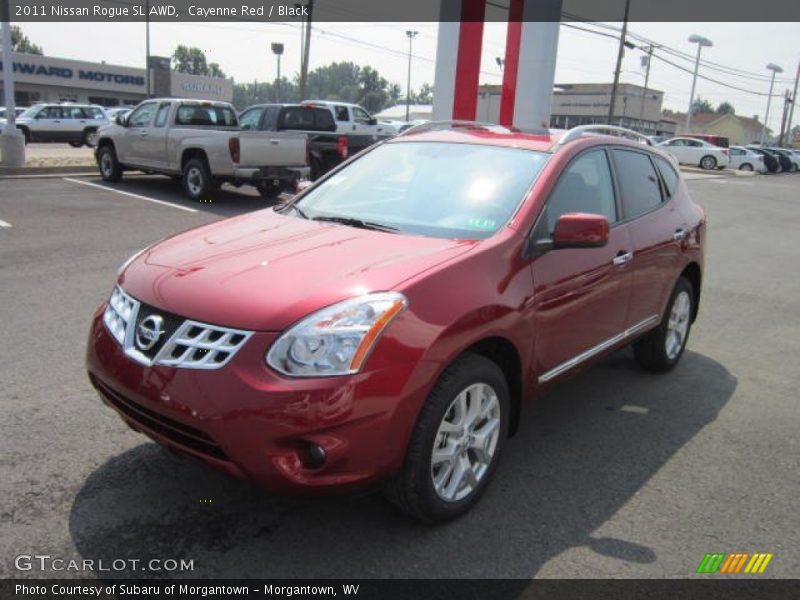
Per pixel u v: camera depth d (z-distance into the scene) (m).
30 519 3.04
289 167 13.13
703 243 5.52
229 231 3.70
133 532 3.00
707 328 6.81
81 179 15.18
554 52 11.39
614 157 4.50
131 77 64.50
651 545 3.09
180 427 2.74
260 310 2.73
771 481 3.74
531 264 3.46
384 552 2.95
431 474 2.97
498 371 3.27
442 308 2.93
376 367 2.70
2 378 4.54
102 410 4.12
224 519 3.12
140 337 2.93
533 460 3.85
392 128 24.09
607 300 4.11
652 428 4.36
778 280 9.41
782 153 45.09
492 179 3.87
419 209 3.82
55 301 6.31
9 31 14.83
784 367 5.69
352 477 2.71
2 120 28.53
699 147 37.00
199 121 13.84
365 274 2.96
